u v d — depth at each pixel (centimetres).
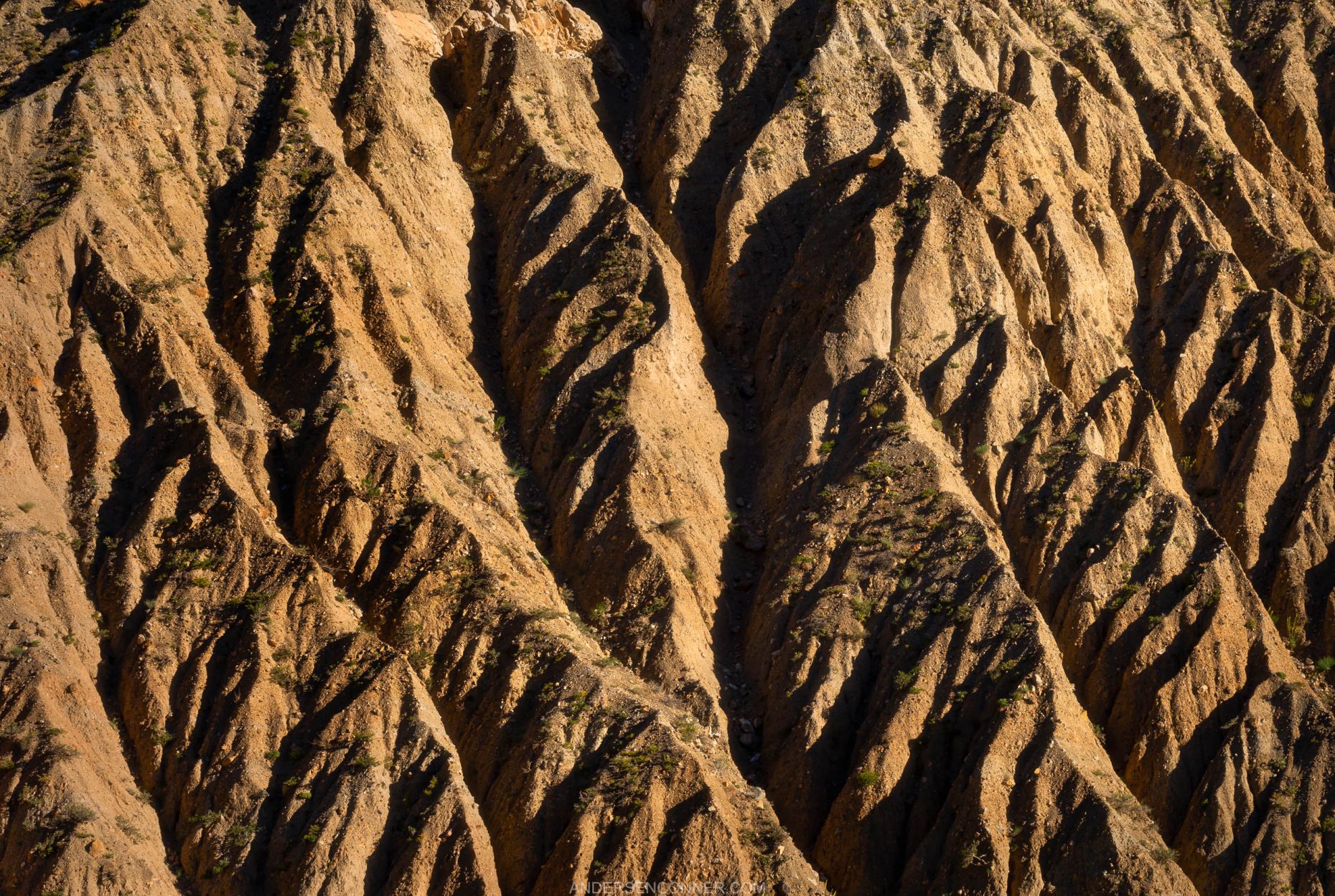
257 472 14188
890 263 15575
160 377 14538
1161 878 12150
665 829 12250
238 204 15975
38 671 12700
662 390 14938
